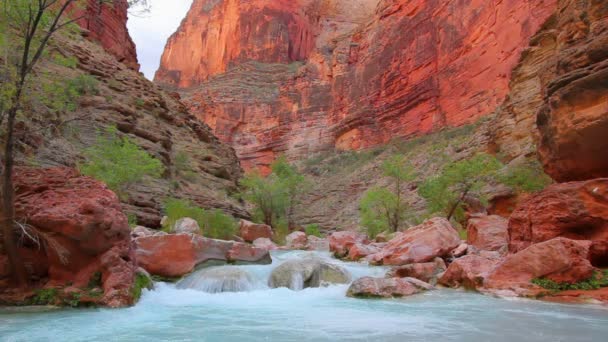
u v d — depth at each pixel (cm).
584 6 1717
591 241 1007
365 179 5247
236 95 9112
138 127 3203
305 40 10812
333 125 7550
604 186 1046
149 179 2892
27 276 809
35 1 872
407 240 1440
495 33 4591
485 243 1542
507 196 2283
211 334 611
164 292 969
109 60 3794
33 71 921
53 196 849
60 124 1097
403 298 926
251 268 1170
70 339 578
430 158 4359
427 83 5666
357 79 7294
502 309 784
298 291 1022
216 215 2458
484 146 3450
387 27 6975
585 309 771
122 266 833
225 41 10994
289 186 3891
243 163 8431
